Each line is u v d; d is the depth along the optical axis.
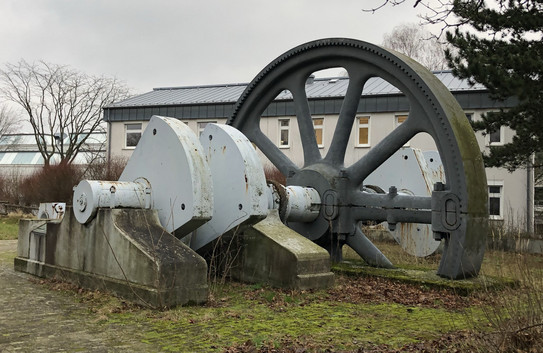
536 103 13.08
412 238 13.88
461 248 9.50
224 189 9.34
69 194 29.33
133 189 8.53
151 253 7.35
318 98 30.02
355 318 7.11
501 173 27.31
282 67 12.70
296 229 12.01
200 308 7.30
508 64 10.84
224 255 9.50
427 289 9.30
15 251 13.95
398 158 14.27
